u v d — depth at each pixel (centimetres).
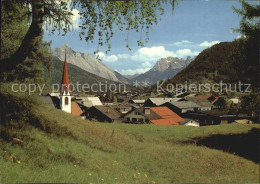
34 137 1420
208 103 10069
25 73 2169
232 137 2820
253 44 1909
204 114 7819
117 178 1207
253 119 6044
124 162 1694
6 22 1309
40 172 988
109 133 2545
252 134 2858
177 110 8812
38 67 2470
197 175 1462
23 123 1538
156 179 1312
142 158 1839
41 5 950
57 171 1068
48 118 1969
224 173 1517
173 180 1323
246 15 1894
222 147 2452
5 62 1008
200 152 1917
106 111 6800
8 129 1348
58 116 2320
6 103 1678
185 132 3356
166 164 1684
